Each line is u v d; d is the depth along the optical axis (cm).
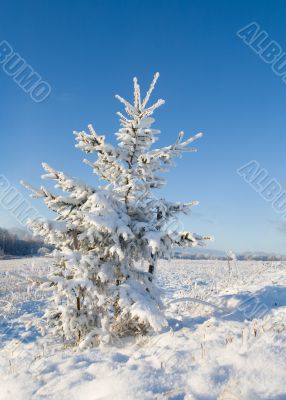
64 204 712
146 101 738
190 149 756
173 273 2522
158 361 473
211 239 643
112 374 450
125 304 641
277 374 394
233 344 489
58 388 438
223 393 359
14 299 1398
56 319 709
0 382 485
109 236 698
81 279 648
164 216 739
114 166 742
